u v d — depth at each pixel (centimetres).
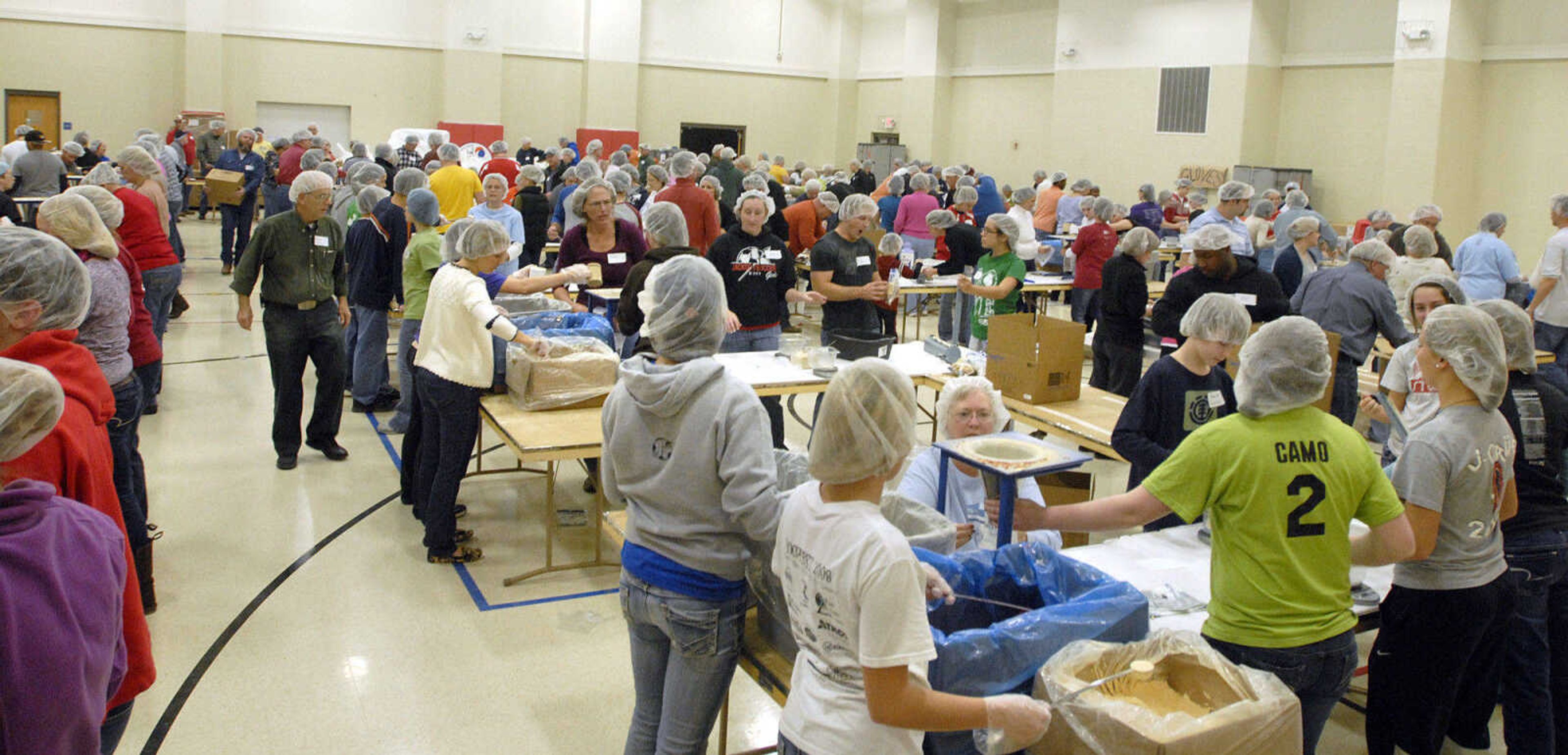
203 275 1038
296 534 427
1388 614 254
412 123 1703
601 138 1792
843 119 2006
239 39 1578
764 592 229
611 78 1792
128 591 190
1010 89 1712
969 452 218
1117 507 215
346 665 327
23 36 1470
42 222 297
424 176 580
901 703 156
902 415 160
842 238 513
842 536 161
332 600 371
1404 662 251
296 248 474
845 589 159
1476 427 232
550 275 475
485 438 577
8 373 143
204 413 590
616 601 382
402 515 453
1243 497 203
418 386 394
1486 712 291
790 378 443
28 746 140
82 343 301
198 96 1557
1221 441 205
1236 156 1345
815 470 162
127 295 317
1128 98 1477
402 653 337
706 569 208
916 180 918
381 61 1666
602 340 461
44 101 1495
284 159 1043
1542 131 1109
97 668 148
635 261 534
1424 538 230
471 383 382
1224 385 322
